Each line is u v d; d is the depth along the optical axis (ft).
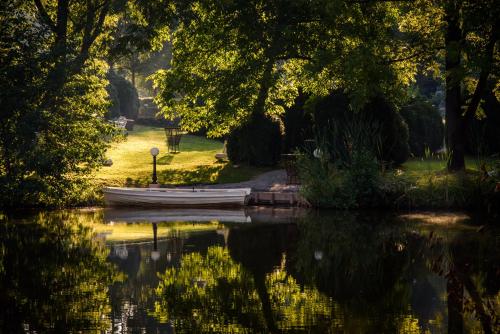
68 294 42.16
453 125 85.81
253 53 95.61
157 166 108.68
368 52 78.59
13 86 61.16
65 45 67.67
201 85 96.27
